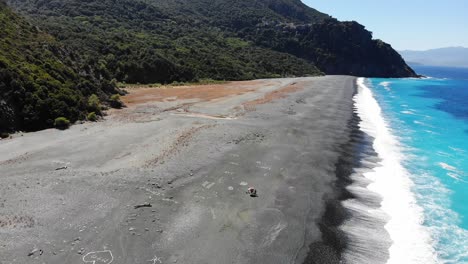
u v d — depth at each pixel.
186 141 27.02
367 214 18.45
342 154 27.61
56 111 31.41
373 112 46.81
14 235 14.56
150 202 17.77
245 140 28.72
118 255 13.84
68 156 23.33
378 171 24.50
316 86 72.56
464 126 40.34
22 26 44.06
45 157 23.00
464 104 58.84
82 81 40.34
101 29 81.12
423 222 18.02
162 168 21.69
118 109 39.03
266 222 16.91
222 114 38.56
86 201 17.45
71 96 34.53
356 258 14.94
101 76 47.72
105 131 29.48
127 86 56.28
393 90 80.12
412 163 26.62
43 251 13.77
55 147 25.05
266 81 78.50
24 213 16.14
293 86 68.94
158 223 16.08
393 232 16.97
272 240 15.59
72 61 44.88
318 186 21.33
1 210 16.28
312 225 17.02
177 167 22.03
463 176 24.25
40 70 35.66
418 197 20.78
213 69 78.44
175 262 13.72
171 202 17.98
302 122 36.97
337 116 41.75
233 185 20.42
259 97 51.44
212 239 15.28
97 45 63.47
